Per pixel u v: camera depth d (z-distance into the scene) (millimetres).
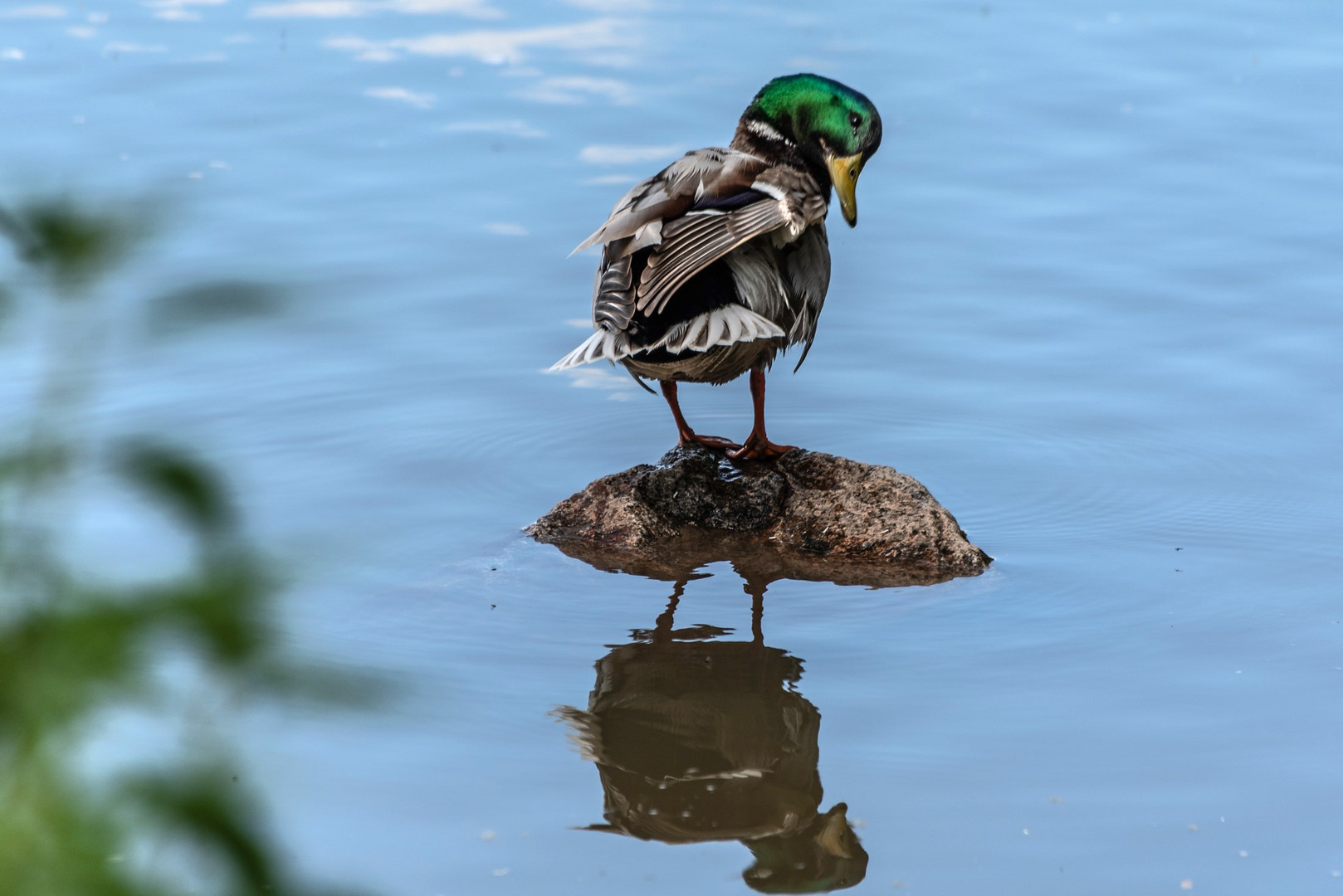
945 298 15734
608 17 24625
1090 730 8031
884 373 14156
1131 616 9539
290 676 2047
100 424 12578
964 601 9789
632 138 19469
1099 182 18594
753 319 9977
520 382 13891
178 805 2102
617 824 7141
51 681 1922
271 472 11969
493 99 20859
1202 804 7266
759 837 7012
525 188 18031
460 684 8562
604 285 10438
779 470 11367
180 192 2178
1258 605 9664
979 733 8023
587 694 8492
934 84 21734
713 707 8352
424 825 7078
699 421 13211
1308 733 7961
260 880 2129
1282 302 15344
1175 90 21500
